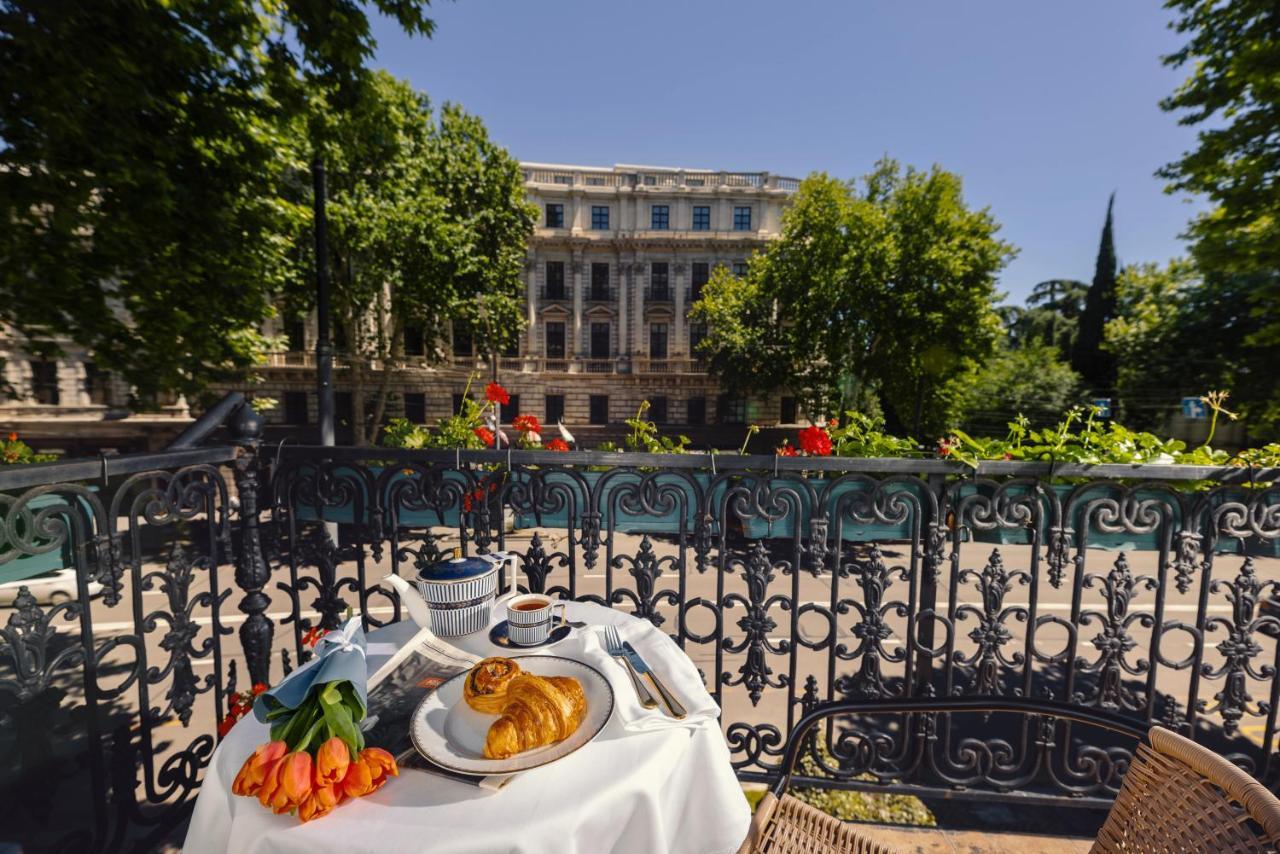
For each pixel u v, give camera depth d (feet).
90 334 18.70
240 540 6.95
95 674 5.57
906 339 85.92
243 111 18.62
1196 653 7.56
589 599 7.98
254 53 17.28
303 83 19.03
